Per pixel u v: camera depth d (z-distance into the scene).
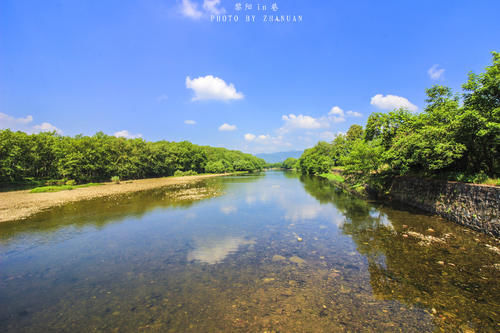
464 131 14.22
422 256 9.63
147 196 30.86
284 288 7.35
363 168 27.62
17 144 44.91
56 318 6.20
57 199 29.06
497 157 14.49
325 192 32.28
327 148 82.50
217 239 12.73
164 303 6.72
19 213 20.50
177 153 95.12
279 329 5.38
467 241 11.25
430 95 22.50
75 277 8.66
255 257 10.09
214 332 5.35
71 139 61.88
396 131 23.88
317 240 12.19
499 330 5.23
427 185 18.67
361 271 8.44
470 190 13.44
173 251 11.12
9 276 8.84
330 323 5.57
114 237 13.51
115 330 5.59
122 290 7.59
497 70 12.47
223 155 147.50
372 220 16.00
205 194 32.16
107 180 63.75
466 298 6.56
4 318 6.26
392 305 6.30
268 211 19.95
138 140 78.81
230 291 7.27
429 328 5.34
